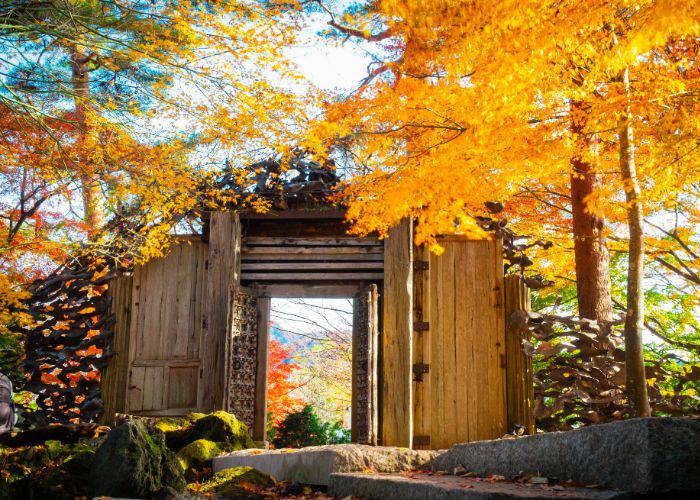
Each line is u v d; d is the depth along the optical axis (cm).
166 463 433
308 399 2058
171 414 1035
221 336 1030
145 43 893
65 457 516
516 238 1096
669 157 774
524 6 623
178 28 827
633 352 789
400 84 784
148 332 1071
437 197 879
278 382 1516
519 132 809
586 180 1095
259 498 491
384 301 1035
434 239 968
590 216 1084
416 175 852
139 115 940
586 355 1001
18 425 1043
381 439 1012
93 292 1155
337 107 836
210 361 1023
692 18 553
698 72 799
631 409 788
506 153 835
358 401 1007
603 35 705
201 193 1058
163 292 1082
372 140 852
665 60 790
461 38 664
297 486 508
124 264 1095
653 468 255
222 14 820
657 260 1284
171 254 1093
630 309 800
